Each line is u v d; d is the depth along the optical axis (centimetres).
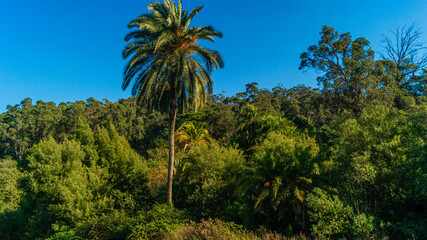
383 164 709
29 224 1348
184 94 1430
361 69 2183
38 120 6116
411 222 582
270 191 900
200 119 4356
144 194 1647
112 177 1673
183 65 1219
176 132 2356
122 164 1734
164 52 1343
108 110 6116
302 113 4800
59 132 6038
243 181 1079
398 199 672
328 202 634
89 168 1630
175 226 831
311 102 4159
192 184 1451
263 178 950
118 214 1048
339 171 816
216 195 1173
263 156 993
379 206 699
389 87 2022
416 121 784
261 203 916
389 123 798
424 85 2530
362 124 902
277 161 932
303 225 765
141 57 1290
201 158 1359
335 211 607
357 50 2494
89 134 1983
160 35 1206
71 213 1259
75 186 1380
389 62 2453
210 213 1149
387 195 687
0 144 6378
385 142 721
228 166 1272
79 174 1559
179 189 1495
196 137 2275
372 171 671
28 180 1706
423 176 587
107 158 1769
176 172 1723
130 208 1437
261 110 2333
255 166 977
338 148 910
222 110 4844
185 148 2180
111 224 950
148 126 5850
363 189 696
